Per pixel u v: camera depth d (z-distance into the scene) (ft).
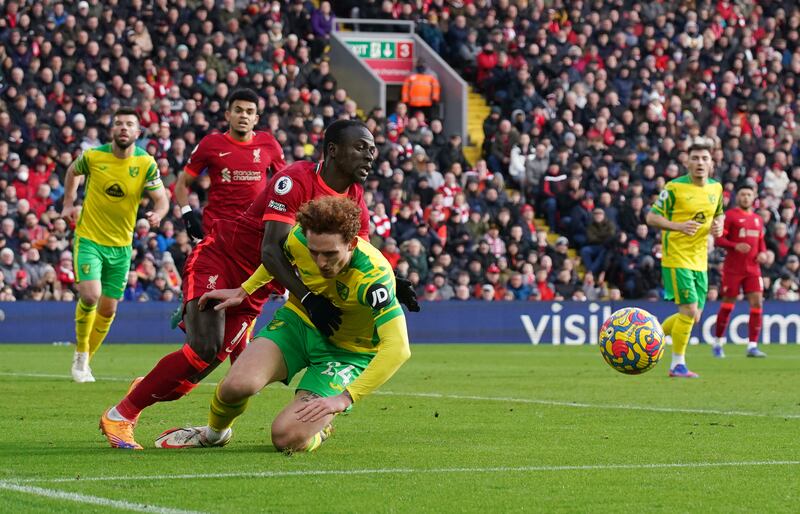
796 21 131.03
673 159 117.19
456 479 25.34
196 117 100.42
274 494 23.12
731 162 119.14
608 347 44.19
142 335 91.50
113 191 52.31
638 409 42.37
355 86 116.16
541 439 32.83
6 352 78.69
